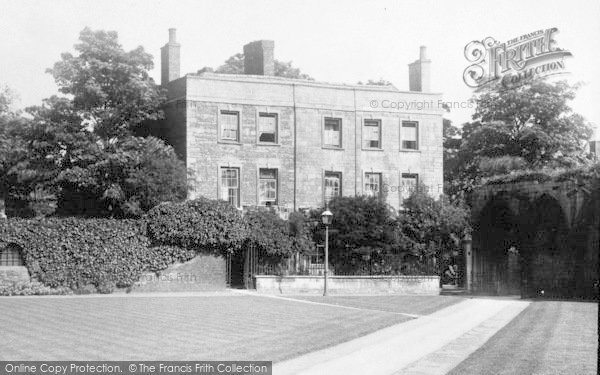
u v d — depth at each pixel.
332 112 48.47
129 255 38.06
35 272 36.62
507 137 55.03
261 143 46.81
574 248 39.16
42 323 22.53
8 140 42.06
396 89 50.03
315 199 47.78
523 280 41.44
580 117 55.03
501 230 44.09
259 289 39.34
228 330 21.41
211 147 45.66
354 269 42.62
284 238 40.53
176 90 46.47
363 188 48.94
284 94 47.53
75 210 42.56
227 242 39.00
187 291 38.69
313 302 33.06
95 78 43.00
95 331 20.64
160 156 42.38
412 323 24.45
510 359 15.93
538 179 41.06
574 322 24.22
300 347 18.06
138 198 40.84
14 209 44.19
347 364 15.49
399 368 14.95
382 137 49.41
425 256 43.81
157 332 20.62
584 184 38.91
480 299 37.25
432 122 50.53
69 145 41.75
